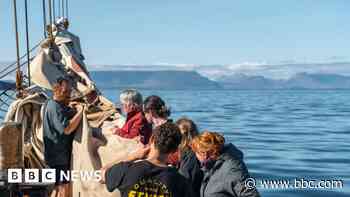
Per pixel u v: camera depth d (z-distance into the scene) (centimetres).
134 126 684
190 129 577
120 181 409
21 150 588
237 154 532
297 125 4575
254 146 2745
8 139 576
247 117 5750
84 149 633
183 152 567
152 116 605
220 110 7525
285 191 1390
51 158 624
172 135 413
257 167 1930
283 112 7219
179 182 408
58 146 623
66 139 631
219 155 522
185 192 409
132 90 696
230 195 514
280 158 2223
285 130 3972
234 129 3978
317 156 2311
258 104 11012
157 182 404
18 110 652
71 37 1074
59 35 1034
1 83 827
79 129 638
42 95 712
